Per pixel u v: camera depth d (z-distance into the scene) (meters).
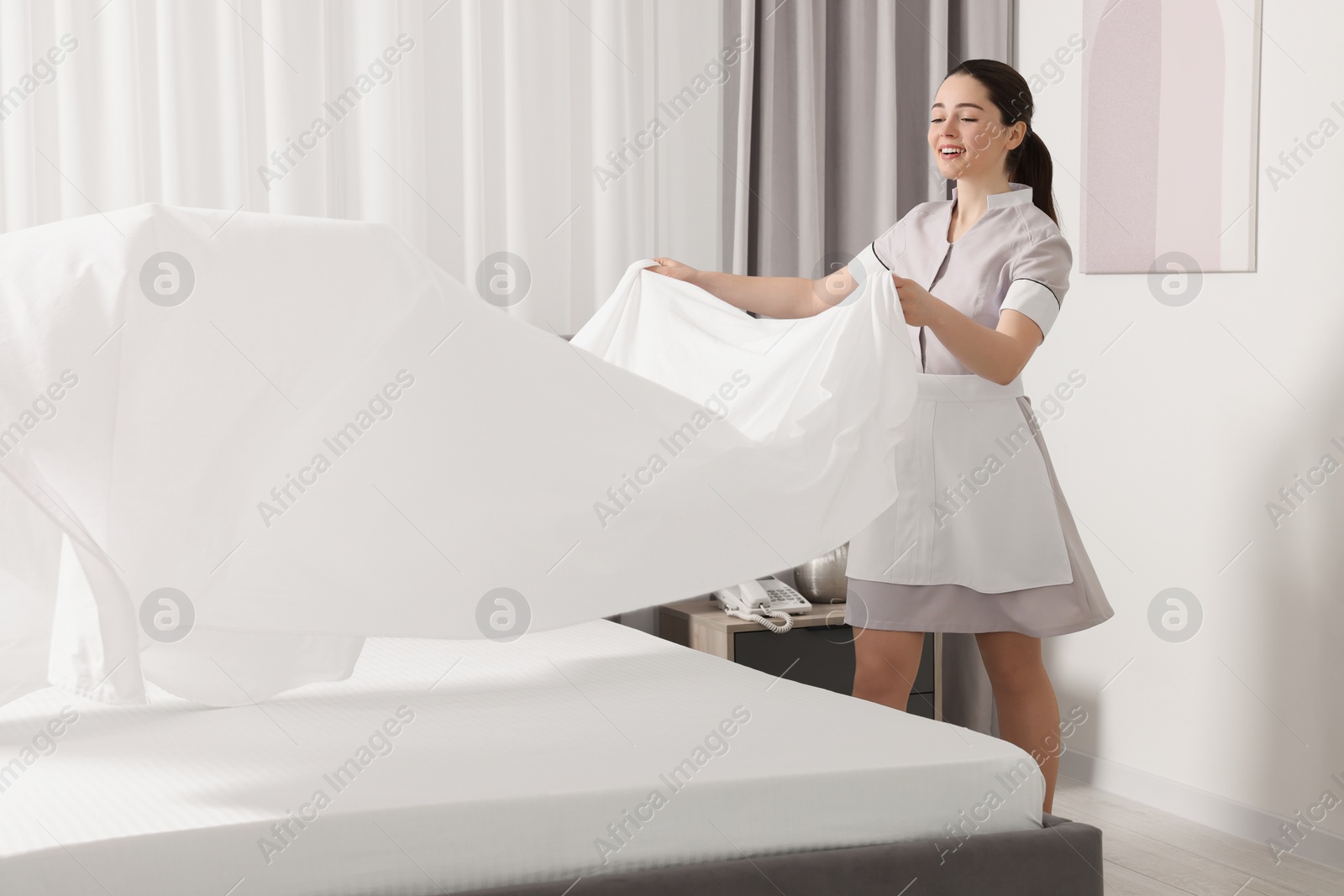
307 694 1.73
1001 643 2.14
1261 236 2.54
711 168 3.08
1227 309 2.62
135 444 1.37
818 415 1.81
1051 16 3.11
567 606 1.55
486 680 1.82
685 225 3.06
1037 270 2.01
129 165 2.54
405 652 2.02
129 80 2.53
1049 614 2.07
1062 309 3.07
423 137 2.79
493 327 1.60
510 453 1.56
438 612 1.48
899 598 2.12
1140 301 2.84
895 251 2.28
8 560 1.41
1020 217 2.11
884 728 1.61
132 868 1.13
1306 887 2.33
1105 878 2.38
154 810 1.22
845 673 2.82
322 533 1.46
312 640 1.71
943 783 1.47
